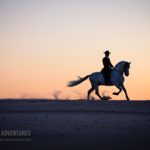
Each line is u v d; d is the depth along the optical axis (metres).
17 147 9.28
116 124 13.32
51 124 13.20
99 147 9.27
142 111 16.80
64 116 15.33
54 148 9.11
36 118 14.71
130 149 9.12
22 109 17.47
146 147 9.42
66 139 10.38
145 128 12.53
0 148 9.18
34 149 9.00
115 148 9.19
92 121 14.00
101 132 11.62
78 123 13.48
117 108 17.45
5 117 14.96
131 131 11.90
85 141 10.09
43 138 10.54
